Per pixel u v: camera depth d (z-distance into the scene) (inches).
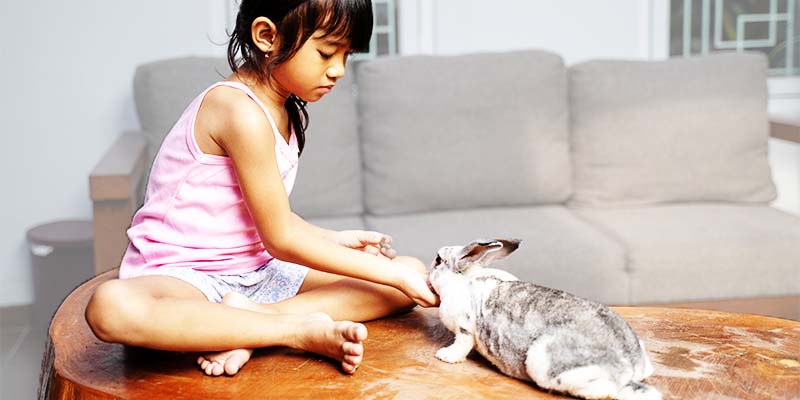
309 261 53.4
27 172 113.7
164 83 100.4
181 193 55.4
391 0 120.0
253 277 58.6
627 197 104.0
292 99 56.8
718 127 104.3
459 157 101.7
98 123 114.2
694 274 89.8
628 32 121.9
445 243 90.0
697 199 104.9
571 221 97.2
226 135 52.1
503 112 102.9
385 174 101.2
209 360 48.9
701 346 52.3
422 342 53.7
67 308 59.4
